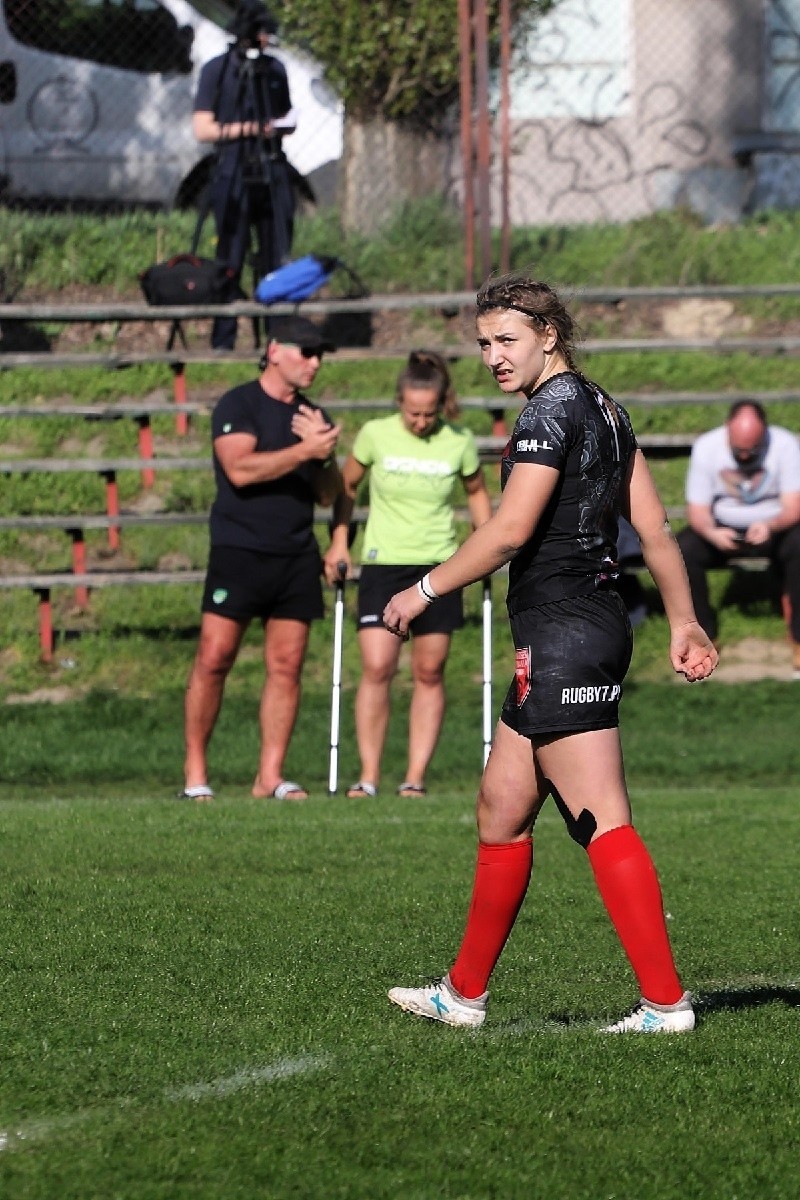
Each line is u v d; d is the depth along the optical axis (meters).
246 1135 13.30
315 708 47.16
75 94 66.31
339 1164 12.70
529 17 63.28
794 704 47.19
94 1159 12.78
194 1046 15.85
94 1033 16.28
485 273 59.56
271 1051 15.73
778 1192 12.28
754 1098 14.30
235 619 36.31
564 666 15.45
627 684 49.19
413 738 37.59
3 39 66.12
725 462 47.53
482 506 37.56
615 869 15.91
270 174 55.75
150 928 21.34
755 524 47.25
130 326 60.09
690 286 62.56
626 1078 14.71
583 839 16.00
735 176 78.38
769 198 78.06
